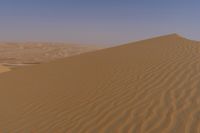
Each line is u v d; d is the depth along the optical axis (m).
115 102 7.14
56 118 6.87
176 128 5.25
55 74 13.09
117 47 18.17
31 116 7.38
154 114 5.97
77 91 8.90
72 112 7.05
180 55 12.05
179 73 8.95
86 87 9.18
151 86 7.99
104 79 9.74
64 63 16.27
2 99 9.91
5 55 131.38
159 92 7.34
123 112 6.38
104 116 6.37
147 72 9.69
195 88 7.27
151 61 11.50
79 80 10.46
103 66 12.23
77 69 13.08
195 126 5.23
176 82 8.02
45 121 6.80
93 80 9.98
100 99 7.61
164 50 13.86
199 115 5.63
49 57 120.88
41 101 8.66
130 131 5.40
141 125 5.57
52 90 9.79
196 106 6.08
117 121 5.95
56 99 8.52
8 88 11.88
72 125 6.19
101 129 5.71
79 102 7.72
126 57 13.58
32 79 13.03
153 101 6.75
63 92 9.19
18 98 9.61
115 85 8.73
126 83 8.73
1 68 32.66
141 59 12.32
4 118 7.55
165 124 5.46
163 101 6.64
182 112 5.87
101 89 8.56
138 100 6.99
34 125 6.68
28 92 10.27
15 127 6.74
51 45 178.88
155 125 5.48
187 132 5.07
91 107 7.12
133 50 15.46
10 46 182.38
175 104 6.34
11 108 8.45
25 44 185.75
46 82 11.58
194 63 10.12
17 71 17.36
